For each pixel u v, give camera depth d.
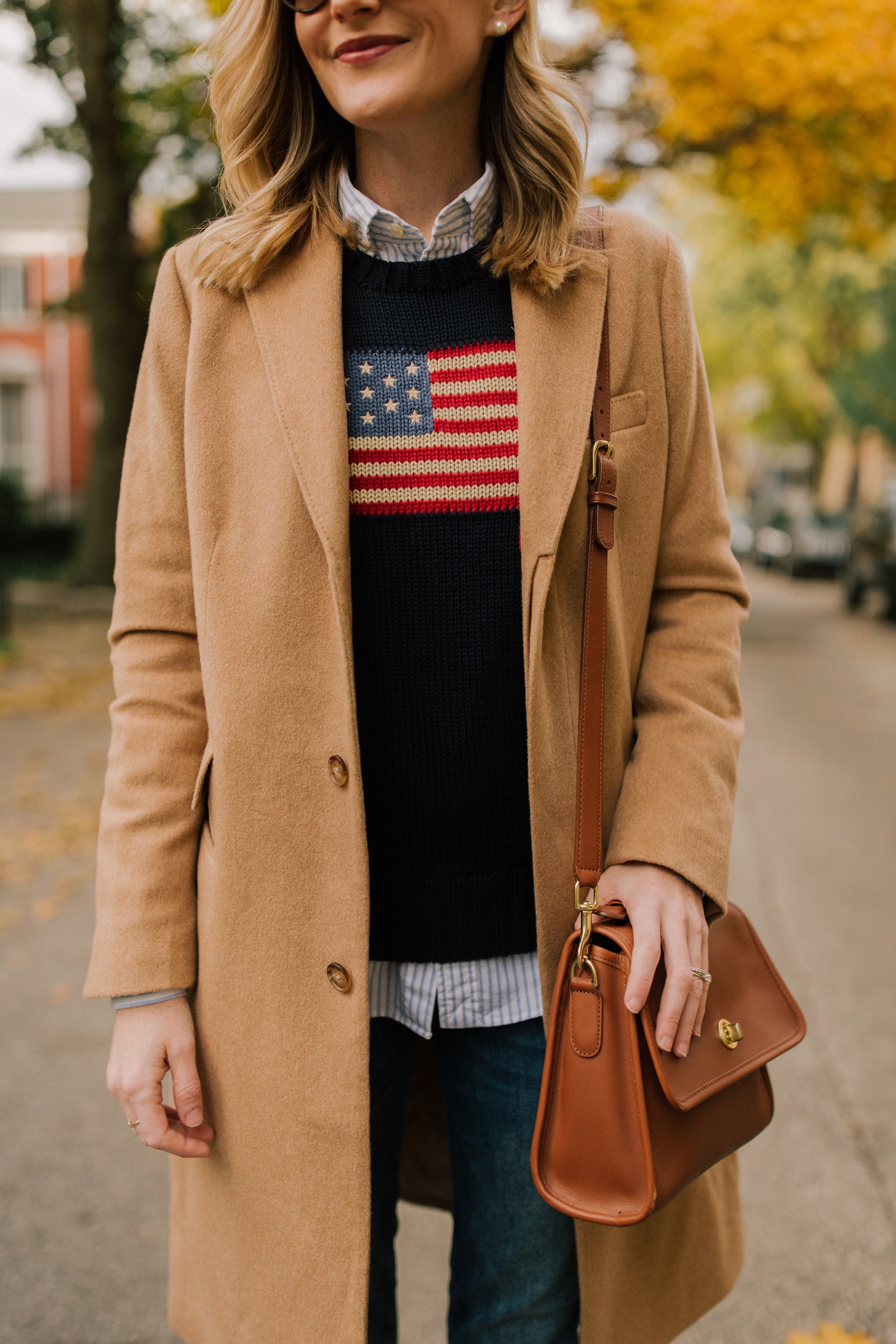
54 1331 2.01
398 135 1.13
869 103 9.01
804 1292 2.09
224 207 1.30
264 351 1.11
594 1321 1.18
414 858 1.17
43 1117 2.66
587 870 1.15
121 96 11.45
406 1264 2.20
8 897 4.09
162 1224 2.29
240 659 1.12
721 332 24.66
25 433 28.42
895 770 6.30
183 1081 1.15
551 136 1.14
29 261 27.84
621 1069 1.06
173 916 1.16
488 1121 1.22
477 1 1.09
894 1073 2.84
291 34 1.19
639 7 8.65
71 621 11.61
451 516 1.12
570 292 1.15
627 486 1.18
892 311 20.59
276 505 1.11
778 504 39.75
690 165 10.85
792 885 4.29
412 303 1.15
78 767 6.04
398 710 1.15
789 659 11.24
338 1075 1.13
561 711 1.15
